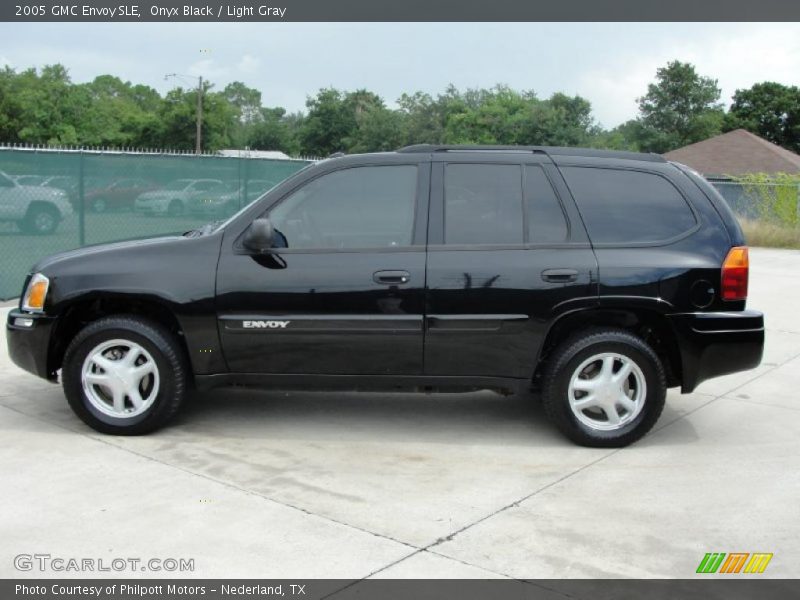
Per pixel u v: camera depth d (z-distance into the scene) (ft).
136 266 16.94
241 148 253.65
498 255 16.69
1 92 176.65
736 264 16.87
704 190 17.39
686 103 217.36
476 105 190.29
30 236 33.76
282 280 16.66
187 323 16.79
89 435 17.34
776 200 78.28
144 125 190.19
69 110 181.57
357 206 17.08
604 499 14.49
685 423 19.08
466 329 16.62
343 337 16.71
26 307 17.42
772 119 221.66
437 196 17.06
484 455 16.70
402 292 16.56
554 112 150.00
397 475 15.48
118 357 17.26
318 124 217.97
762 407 20.47
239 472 15.44
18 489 14.37
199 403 20.02
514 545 12.64
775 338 28.81
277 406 19.92
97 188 36.37
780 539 12.99
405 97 194.08
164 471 15.39
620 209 17.12
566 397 16.97
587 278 16.57
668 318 16.72
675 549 12.60
